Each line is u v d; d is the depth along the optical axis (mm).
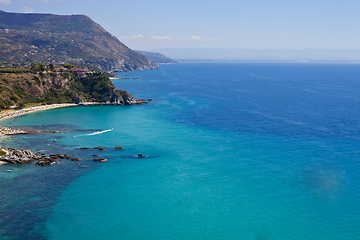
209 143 109438
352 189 73062
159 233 56688
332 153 97375
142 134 122312
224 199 68562
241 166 87062
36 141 109250
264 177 79688
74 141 111000
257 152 99000
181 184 75812
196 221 60438
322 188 73625
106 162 89938
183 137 117875
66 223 58781
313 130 126188
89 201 67062
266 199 68688
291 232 57469
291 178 78875
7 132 119000
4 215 60344
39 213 61688
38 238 54094
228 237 55844
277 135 119312
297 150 100625
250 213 63344
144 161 91188
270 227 58875
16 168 83750
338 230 58281
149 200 67875
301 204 66688
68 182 76000
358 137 114938
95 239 54594
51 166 85812
